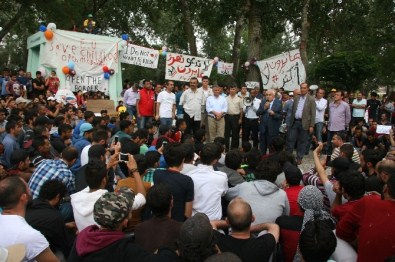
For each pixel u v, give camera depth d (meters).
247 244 3.35
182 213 4.61
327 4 18.62
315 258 2.91
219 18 21.20
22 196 3.49
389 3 22.12
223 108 12.19
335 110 12.05
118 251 3.03
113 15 29.45
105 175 4.29
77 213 4.13
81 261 3.05
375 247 3.41
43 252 3.32
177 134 9.43
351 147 6.83
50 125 8.73
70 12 24.81
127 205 3.21
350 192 4.18
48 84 16.02
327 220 3.86
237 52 20.39
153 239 3.52
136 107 13.59
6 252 2.75
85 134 8.06
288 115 11.43
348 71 21.27
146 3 26.94
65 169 5.39
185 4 20.39
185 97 12.73
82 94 16.25
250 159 6.19
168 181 4.62
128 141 6.57
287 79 15.74
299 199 4.11
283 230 4.14
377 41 26.48
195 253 2.68
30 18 25.14
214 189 4.84
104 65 17.36
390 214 3.43
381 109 16.44
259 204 4.50
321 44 21.36
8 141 7.60
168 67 16.19
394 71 29.64
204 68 16.45
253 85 15.48
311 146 14.10
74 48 16.92
